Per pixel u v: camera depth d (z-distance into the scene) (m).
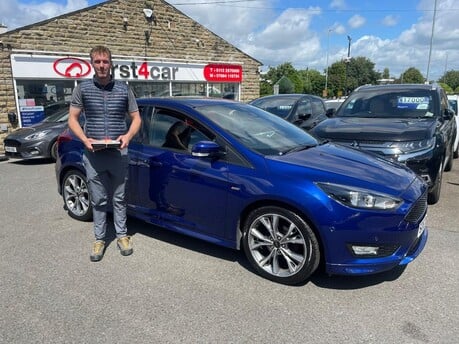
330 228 2.96
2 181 7.38
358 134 5.21
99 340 2.56
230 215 3.46
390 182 3.19
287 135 4.08
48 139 9.30
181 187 3.74
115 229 4.35
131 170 4.13
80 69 13.19
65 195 5.00
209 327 2.69
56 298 3.07
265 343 2.52
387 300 3.00
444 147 5.36
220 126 3.67
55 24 12.52
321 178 3.09
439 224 4.60
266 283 3.29
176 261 3.71
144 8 14.66
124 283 3.30
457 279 3.30
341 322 2.73
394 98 6.54
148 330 2.66
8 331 2.66
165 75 15.61
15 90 11.82
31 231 4.55
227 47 17.61
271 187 3.17
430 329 2.64
